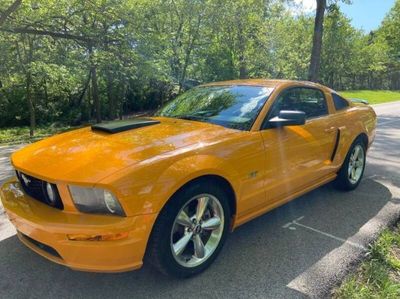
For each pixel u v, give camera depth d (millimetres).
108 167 2381
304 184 3775
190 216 2725
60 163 2531
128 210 2281
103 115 21312
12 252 3146
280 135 3348
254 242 3309
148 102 24312
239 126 3229
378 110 18156
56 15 12430
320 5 13562
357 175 4781
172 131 3066
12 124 18391
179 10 18469
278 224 3695
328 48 38688
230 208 3006
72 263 2318
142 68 15547
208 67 23172
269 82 3865
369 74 51719
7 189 2891
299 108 3836
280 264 2936
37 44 14766
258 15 22922
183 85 21516
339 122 4266
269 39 25188
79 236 2240
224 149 2852
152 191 2371
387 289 2562
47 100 19375
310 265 2916
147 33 15867
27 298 2518
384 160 6520
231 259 3012
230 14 20203
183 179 2520
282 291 2584
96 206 2305
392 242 3316
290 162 3477
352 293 2523
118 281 2703
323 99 4285
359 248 3188
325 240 3344
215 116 3469
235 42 22984
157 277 2752
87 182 2279
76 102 20531
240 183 2963
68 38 13188
